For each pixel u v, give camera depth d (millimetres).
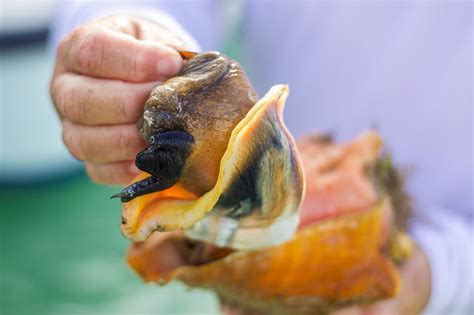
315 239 495
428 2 771
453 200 766
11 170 1465
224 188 396
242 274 487
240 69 405
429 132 771
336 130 823
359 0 808
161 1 816
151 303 1183
